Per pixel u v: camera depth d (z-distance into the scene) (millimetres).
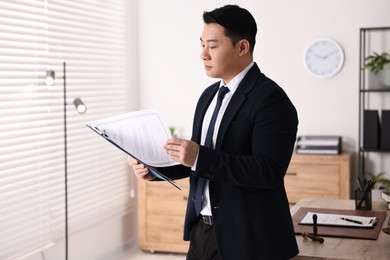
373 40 4805
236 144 1980
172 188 4883
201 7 5184
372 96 4832
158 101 5352
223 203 1979
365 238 2293
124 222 5113
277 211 2000
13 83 3664
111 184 4859
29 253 3812
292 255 2018
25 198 3783
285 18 4969
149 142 2105
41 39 3934
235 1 5082
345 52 4855
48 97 4012
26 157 3797
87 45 4516
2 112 3578
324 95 4934
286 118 1947
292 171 4633
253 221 1962
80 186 4406
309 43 4930
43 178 3951
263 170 1873
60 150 4133
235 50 2006
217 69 2025
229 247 1973
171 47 5289
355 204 2826
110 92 4891
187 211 2158
